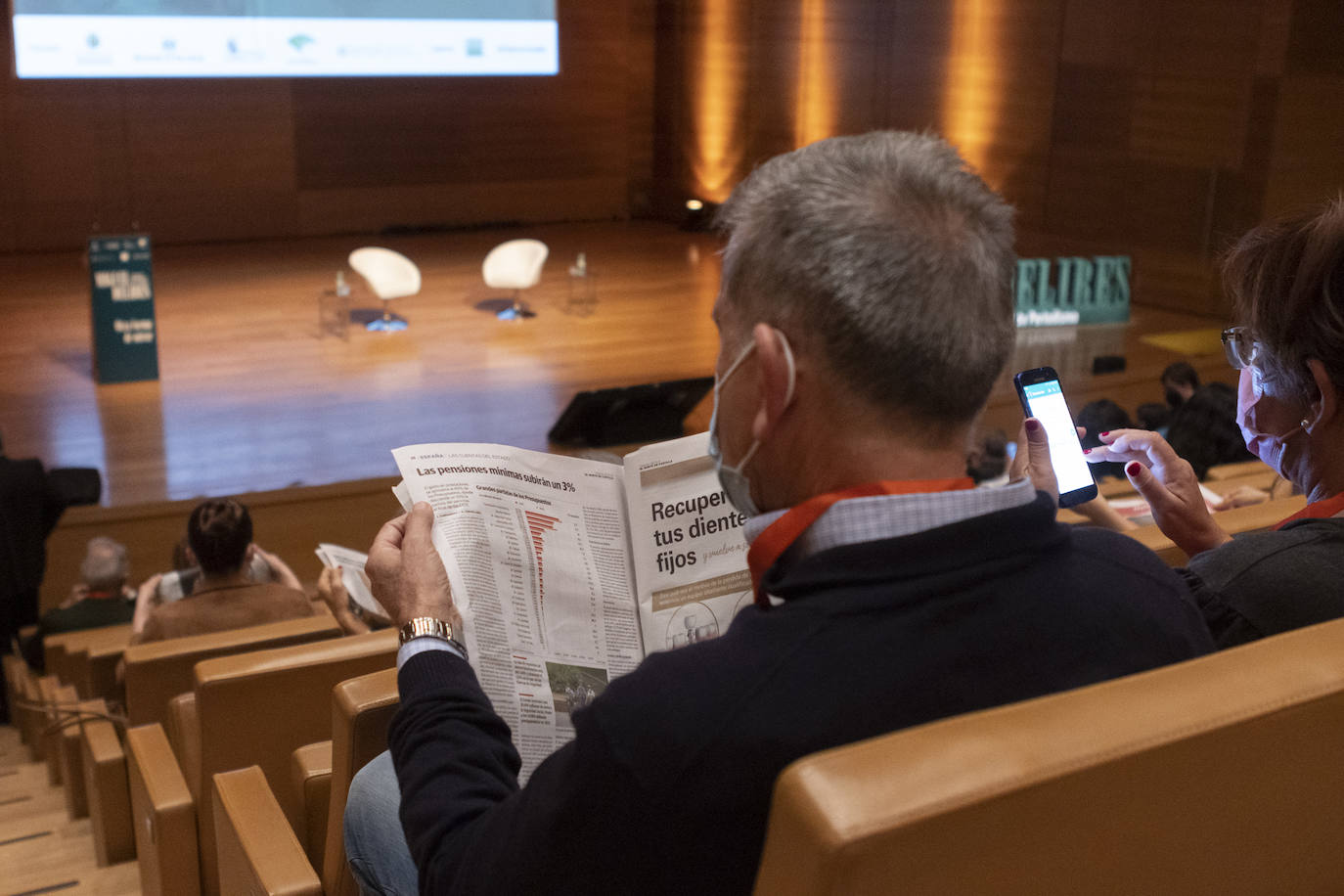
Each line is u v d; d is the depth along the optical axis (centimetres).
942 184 78
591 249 1378
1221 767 70
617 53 1515
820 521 78
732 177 1495
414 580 101
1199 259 1092
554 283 1202
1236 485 303
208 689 171
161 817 184
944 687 73
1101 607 80
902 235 76
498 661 105
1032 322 1034
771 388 79
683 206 1554
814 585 76
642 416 775
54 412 791
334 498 622
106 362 846
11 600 522
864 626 74
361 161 1391
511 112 1463
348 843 111
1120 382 867
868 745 63
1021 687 75
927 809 60
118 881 257
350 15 1271
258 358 920
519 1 1348
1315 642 77
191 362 905
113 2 1172
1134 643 79
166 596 390
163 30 1196
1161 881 71
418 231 1438
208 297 1100
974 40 1233
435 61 1323
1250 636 103
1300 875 78
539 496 116
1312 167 1031
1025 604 77
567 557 113
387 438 763
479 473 114
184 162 1299
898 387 77
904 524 77
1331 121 1021
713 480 120
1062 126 1177
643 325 1051
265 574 361
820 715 71
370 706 115
